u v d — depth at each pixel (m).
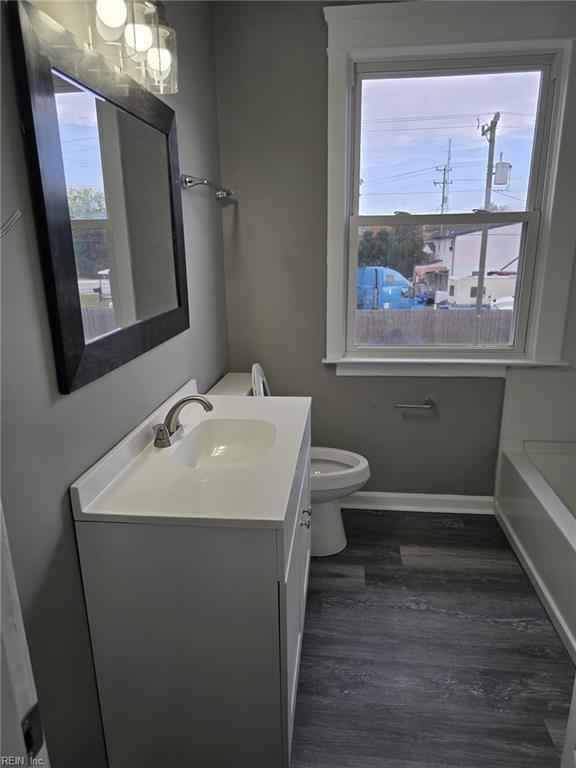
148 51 1.31
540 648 1.76
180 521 1.09
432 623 1.87
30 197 0.94
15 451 0.93
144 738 1.28
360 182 2.34
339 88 2.17
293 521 1.28
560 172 2.13
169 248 1.64
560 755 1.40
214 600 1.14
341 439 2.63
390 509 2.66
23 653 0.54
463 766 1.38
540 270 2.28
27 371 0.95
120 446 1.30
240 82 2.24
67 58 1.02
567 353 2.36
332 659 1.72
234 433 1.66
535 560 2.05
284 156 2.30
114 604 1.17
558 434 2.47
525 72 2.14
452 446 2.56
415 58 2.16
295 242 2.39
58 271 1.01
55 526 1.06
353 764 1.39
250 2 2.15
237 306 2.51
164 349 1.65
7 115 0.88
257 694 1.20
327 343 2.48
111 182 1.24
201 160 2.06
